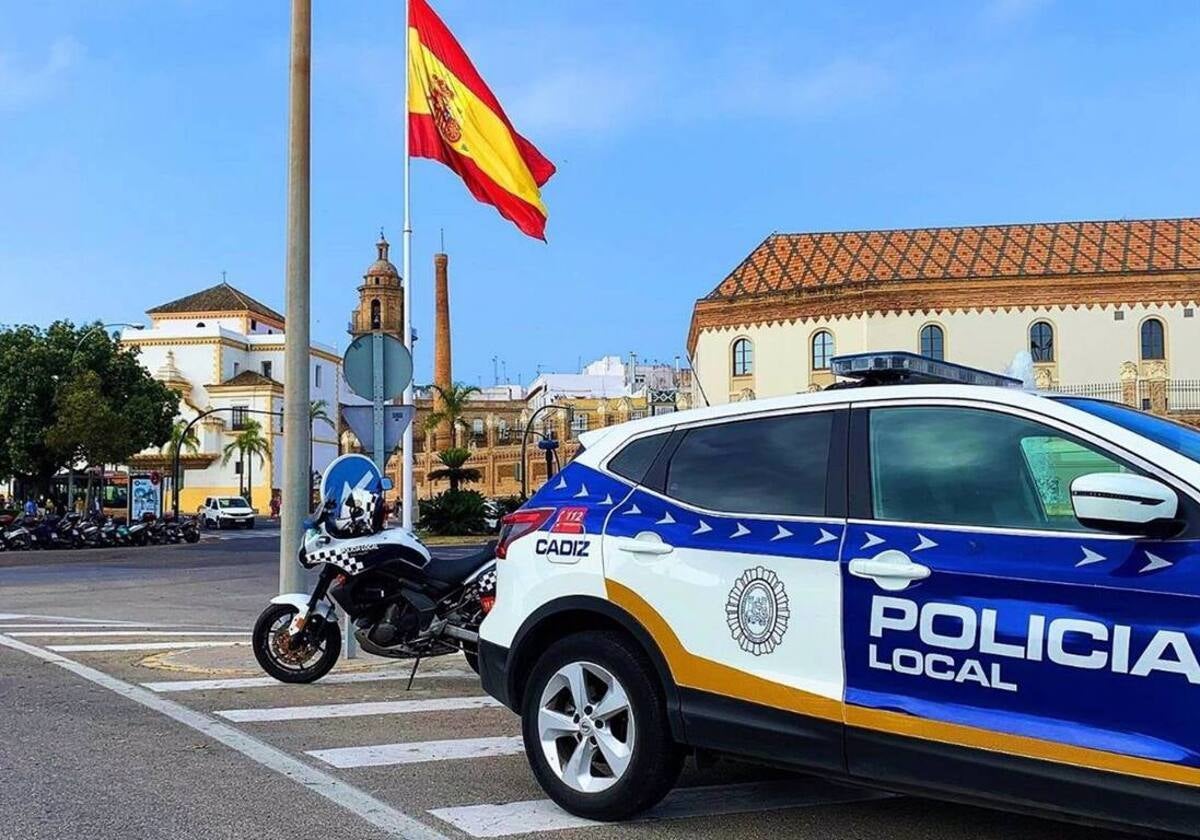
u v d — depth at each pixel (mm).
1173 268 52500
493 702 8172
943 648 4145
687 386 98000
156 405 52375
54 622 13828
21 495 56406
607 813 5066
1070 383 52438
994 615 4031
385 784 5801
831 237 58375
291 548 9766
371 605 8320
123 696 8297
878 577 4344
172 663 9797
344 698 8328
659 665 4938
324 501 8594
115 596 18078
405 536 8398
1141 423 4328
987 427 4387
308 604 8781
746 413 5137
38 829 4973
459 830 5004
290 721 7445
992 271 53719
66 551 35281
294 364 10023
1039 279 52688
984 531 4188
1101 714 3770
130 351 52406
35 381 48344
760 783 5828
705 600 4828
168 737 6898
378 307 89562
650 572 5023
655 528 5102
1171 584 3668
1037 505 4152
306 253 10211
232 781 5832
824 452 4770
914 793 4223
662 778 4961
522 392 133250
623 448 5504
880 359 4934
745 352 56219
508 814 5250
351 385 10258
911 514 4422
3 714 7566
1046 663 3895
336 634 8961
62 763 6180
